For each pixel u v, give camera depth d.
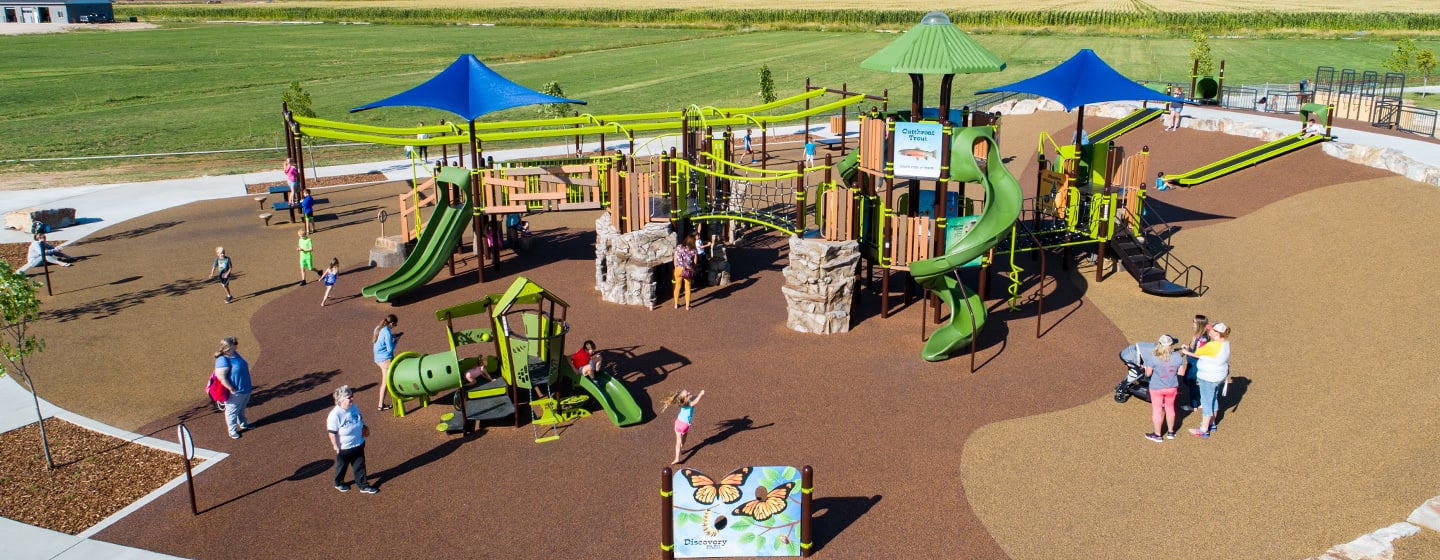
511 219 30.14
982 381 19.38
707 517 13.16
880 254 22.98
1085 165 27.38
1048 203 28.08
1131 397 18.42
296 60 91.94
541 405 17.78
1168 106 43.47
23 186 41.16
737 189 35.09
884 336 22.14
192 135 54.38
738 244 30.89
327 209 36.88
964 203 28.91
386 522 14.46
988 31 111.00
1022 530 13.98
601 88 71.44
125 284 27.19
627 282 24.55
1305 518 14.05
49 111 62.31
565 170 26.83
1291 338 21.12
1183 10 125.12
